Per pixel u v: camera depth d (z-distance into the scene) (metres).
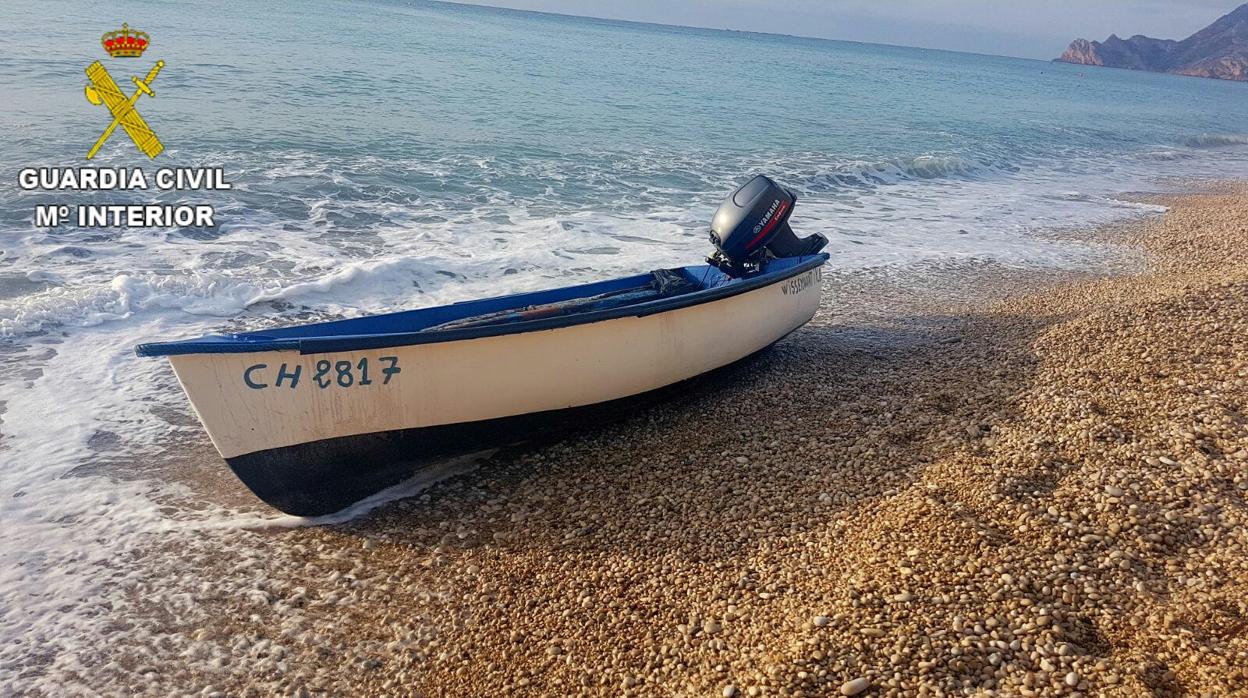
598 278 11.17
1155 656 4.06
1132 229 16.14
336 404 5.81
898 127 30.97
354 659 4.75
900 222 15.88
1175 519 4.98
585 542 5.66
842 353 8.93
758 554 5.32
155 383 7.76
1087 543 4.85
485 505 6.20
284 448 5.77
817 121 30.08
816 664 4.17
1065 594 4.48
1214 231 15.73
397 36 45.97
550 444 7.06
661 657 4.55
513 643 4.82
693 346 7.39
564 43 61.72
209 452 6.82
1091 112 50.47
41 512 5.85
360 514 6.14
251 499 6.26
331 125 18.67
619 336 6.79
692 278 8.59
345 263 10.91
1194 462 5.54
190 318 9.07
